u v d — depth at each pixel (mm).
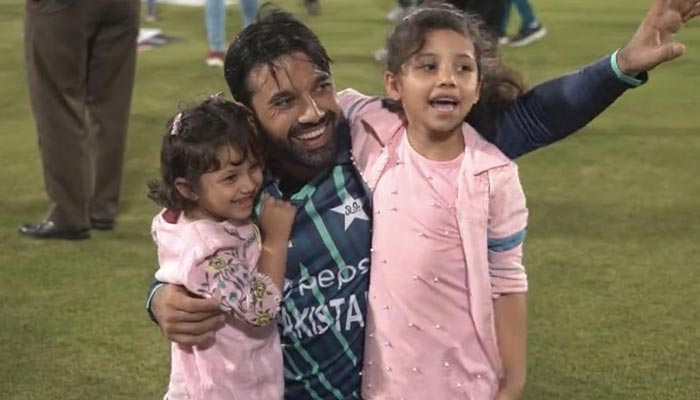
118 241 4676
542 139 1940
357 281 1909
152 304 1893
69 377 3438
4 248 4582
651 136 6387
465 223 1830
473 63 1822
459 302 1862
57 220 4652
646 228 4797
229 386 1911
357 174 1911
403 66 1829
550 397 3287
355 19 10898
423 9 1896
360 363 1951
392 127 1914
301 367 1975
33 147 6195
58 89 4527
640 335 3713
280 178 1931
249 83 1828
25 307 3973
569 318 3850
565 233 4730
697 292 4086
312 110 1816
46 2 4406
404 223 1852
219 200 1823
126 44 4711
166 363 3537
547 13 11367
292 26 1853
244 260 1860
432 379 1881
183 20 10859
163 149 1849
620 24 10625
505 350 1922
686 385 3359
